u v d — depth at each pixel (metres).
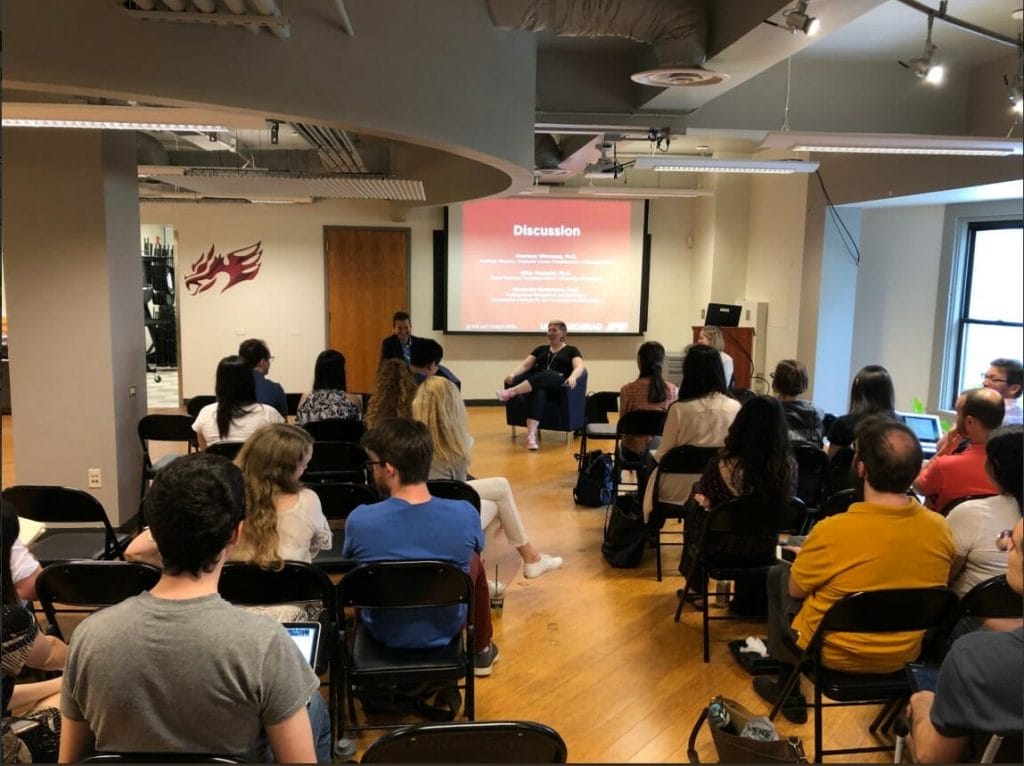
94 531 3.53
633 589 3.91
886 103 5.42
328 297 9.40
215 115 3.20
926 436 4.25
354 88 3.21
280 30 2.88
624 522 4.16
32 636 1.82
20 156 4.36
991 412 2.80
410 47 3.45
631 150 8.22
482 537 2.56
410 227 9.38
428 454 2.47
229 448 3.77
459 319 9.49
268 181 5.90
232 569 2.30
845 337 7.15
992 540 2.25
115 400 4.60
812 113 5.36
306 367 9.49
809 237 7.28
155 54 2.72
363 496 3.26
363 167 7.26
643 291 9.61
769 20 3.12
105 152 4.42
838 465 3.76
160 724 1.27
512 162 4.34
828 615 2.13
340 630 2.35
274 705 1.30
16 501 3.14
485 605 2.93
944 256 6.30
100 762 1.25
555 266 9.50
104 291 4.50
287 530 2.48
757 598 3.37
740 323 8.66
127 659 1.25
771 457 3.06
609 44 4.82
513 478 6.15
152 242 13.06
